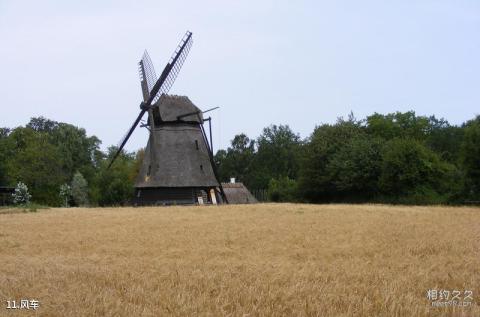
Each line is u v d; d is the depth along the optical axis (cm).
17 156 8438
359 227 2688
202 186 5356
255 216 3412
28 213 4169
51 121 11912
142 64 5697
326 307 1023
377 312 999
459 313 966
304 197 7331
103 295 1138
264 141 12850
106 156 11344
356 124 7862
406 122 8481
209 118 5525
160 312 1009
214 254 1855
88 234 2567
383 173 5947
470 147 5194
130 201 7025
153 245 2131
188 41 5497
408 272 1397
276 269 1462
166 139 5431
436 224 2808
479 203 5125
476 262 1565
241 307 1034
